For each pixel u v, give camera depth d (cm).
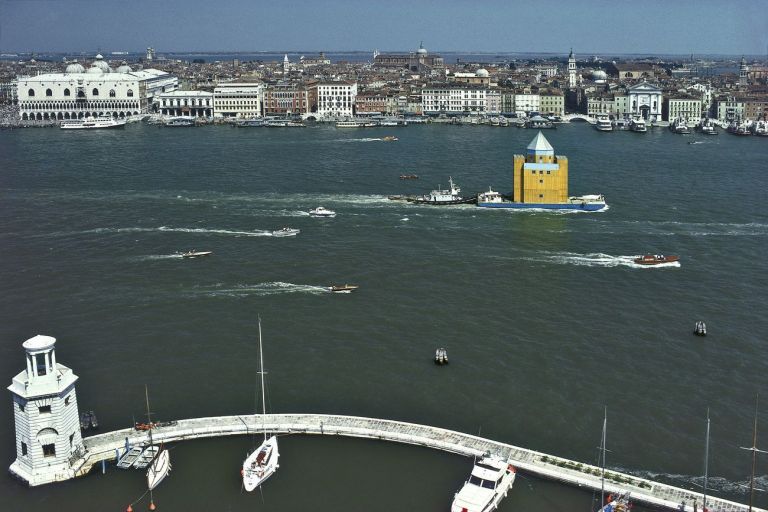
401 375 16112
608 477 12306
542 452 13500
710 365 16738
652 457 13462
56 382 12038
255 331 18225
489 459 12331
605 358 16975
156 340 17738
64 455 12338
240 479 12388
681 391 15638
